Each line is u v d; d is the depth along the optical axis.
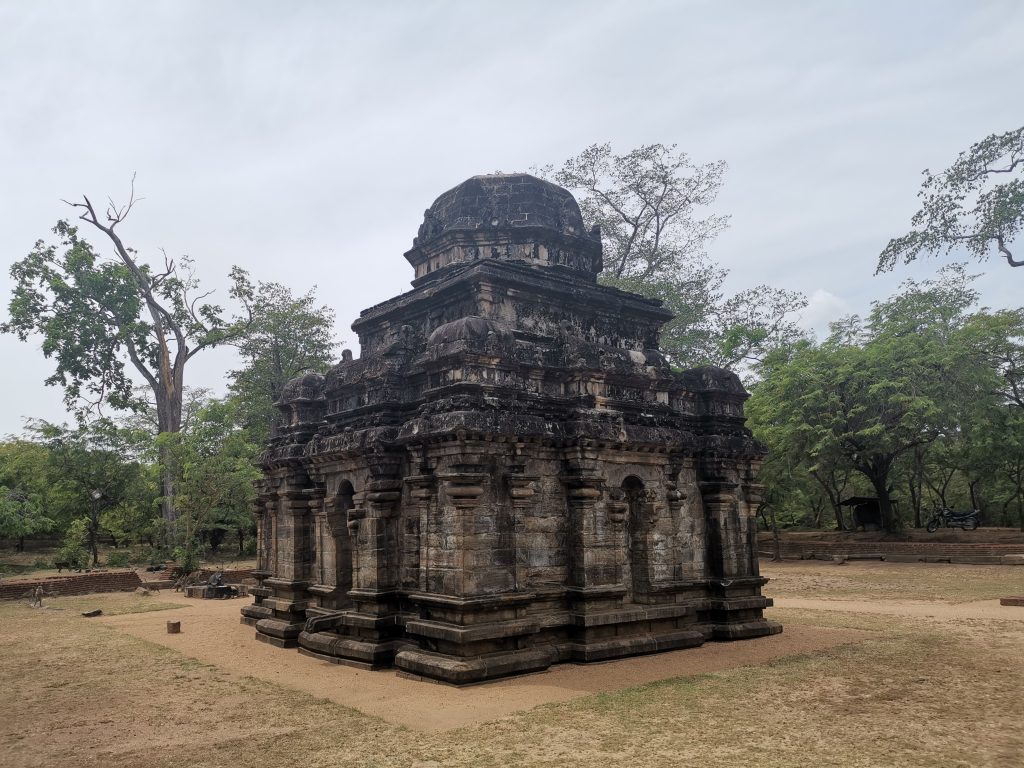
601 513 17.09
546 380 17.58
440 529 15.64
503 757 10.09
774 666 15.70
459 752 10.35
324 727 11.87
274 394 56.84
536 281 19.33
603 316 20.70
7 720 12.98
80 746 11.35
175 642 21.05
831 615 23.91
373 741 11.01
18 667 17.86
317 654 18.03
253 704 13.59
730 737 10.84
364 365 19.48
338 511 19.22
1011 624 21.03
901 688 13.69
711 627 19.09
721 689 13.68
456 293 19.08
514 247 21.41
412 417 17.77
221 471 46.19
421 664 14.95
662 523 18.58
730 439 20.61
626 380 18.72
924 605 26.25
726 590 19.45
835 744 10.49
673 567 18.58
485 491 15.45
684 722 11.61
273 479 22.70
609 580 16.97
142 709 13.51
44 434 53.50
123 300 53.00
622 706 12.55
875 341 47.59
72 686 15.62
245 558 60.34
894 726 11.33
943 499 54.12
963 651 17.14
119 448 55.31
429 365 16.66
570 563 16.78
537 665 15.18
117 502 56.34
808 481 50.31
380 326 22.17
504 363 16.45
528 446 16.19
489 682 14.45
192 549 44.53
